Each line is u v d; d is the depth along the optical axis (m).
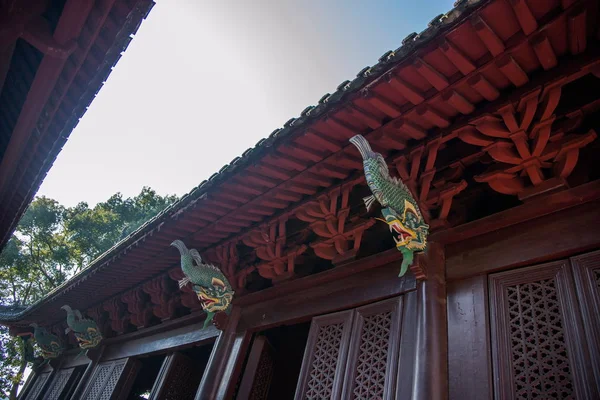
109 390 12.47
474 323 4.89
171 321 11.66
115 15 6.01
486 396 4.32
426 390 4.59
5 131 9.10
